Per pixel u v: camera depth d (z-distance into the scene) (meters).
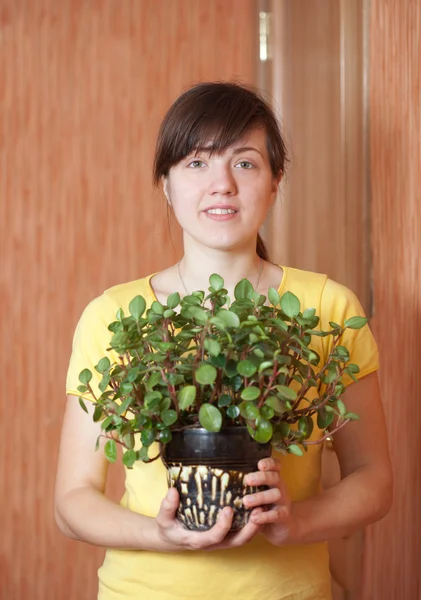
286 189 2.02
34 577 2.23
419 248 1.95
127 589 1.27
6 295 2.24
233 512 1.07
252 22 2.15
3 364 2.23
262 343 1.06
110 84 2.24
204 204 1.28
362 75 1.98
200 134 1.27
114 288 1.39
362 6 1.98
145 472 1.29
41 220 2.25
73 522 1.27
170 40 2.23
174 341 1.09
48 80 2.24
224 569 1.23
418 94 1.97
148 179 2.24
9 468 2.24
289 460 1.28
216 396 1.07
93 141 2.24
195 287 1.35
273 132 1.33
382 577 1.95
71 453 1.33
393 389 1.96
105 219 2.25
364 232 1.98
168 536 1.10
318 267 2.00
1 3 2.24
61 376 2.24
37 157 2.25
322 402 1.11
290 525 1.15
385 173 1.97
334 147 1.99
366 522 1.26
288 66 2.04
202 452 1.06
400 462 1.95
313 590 1.26
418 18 1.97
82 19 2.24
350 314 1.34
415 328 1.94
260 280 1.35
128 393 1.07
